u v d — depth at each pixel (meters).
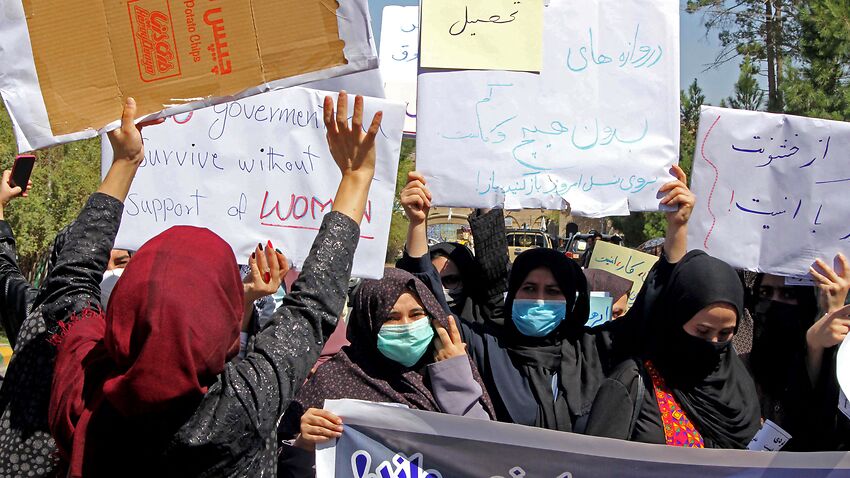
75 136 2.45
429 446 2.95
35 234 15.11
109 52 2.45
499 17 3.26
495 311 4.27
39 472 2.12
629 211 3.29
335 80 3.20
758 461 2.84
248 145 3.17
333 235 2.04
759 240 3.40
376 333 3.29
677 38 3.33
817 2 16.11
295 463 3.10
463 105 3.27
